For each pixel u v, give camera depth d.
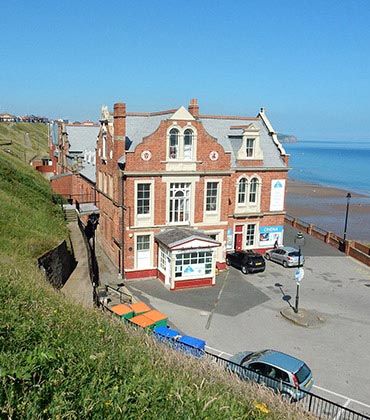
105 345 7.99
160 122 30.30
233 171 31.97
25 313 7.99
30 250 19.89
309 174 151.75
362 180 132.62
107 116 33.69
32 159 78.38
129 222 29.38
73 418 4.93
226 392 7.51
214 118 37.78
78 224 34.19
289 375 14.12
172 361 8.70
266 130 38.28
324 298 27.17
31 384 5.27
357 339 21.45
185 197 31.00
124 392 5.67
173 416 5.57
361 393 16.47
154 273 30.72
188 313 24.47
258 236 36.16
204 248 28.50
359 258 35.47
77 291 20.83
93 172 44.03
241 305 25.83
